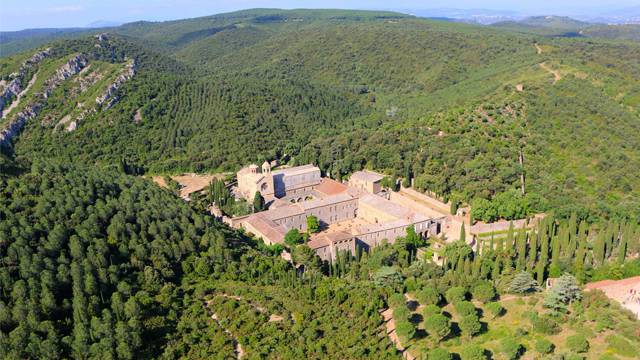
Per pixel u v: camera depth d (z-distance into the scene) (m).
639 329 96.00
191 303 107.50
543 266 125.94
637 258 133.50
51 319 94.00
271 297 111.88
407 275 126.75
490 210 162.12
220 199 188.62
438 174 189.62
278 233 154.75
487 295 110.62
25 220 114.12
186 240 126.50
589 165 179.00
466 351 91.25
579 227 148.88
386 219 170.62
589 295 107.69
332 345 96.00
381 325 104.12
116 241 120.50
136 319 95.50
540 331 99.44
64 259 107.12
